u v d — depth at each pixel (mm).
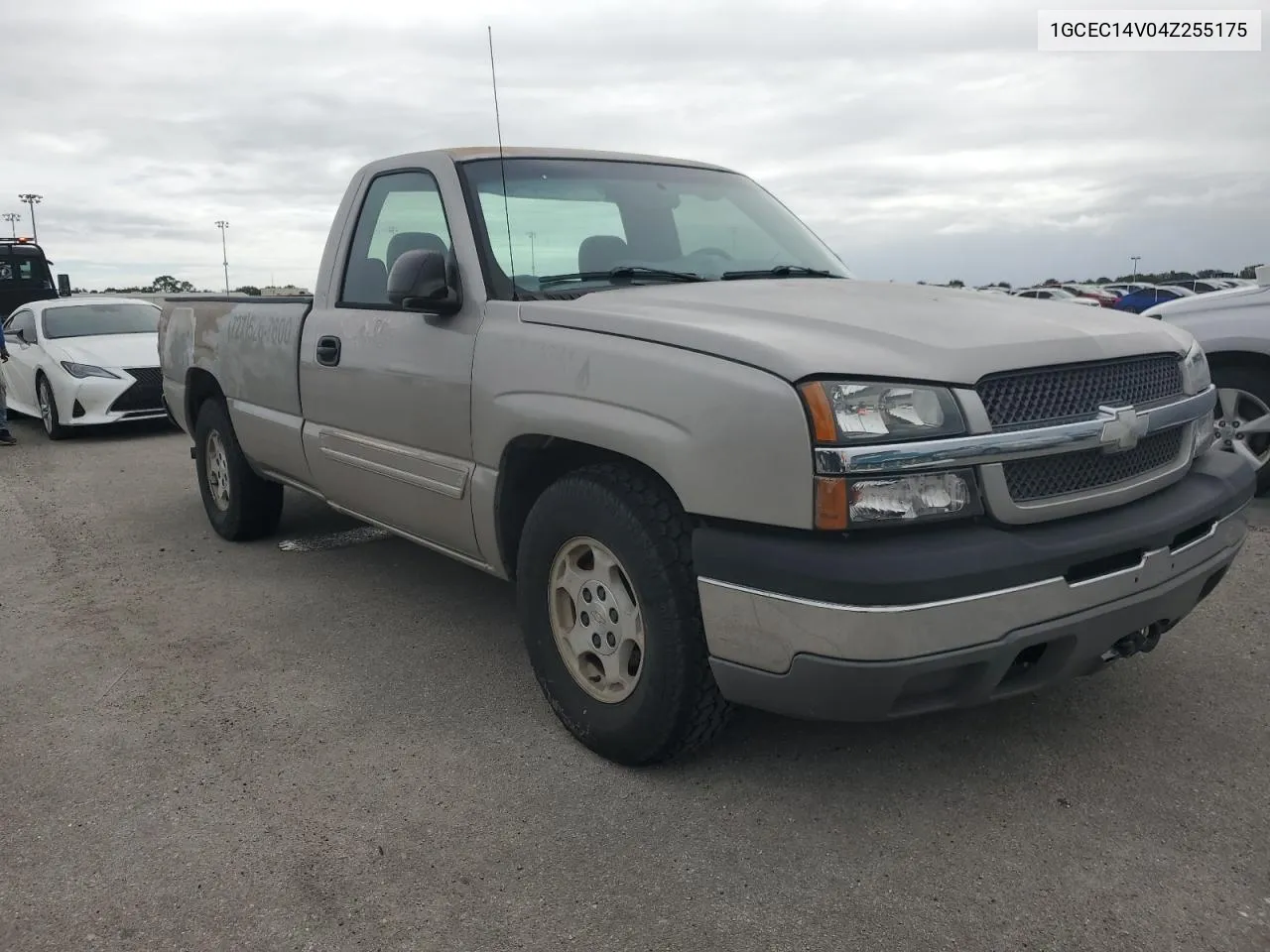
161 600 4855
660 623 2826
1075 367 2754
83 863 2689
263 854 2715
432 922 2426
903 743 3229
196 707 3645
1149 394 2969
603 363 2926
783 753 3188
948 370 2551
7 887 2592
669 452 2693
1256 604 4297
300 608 4703
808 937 2336
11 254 18672
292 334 4648
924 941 2311
